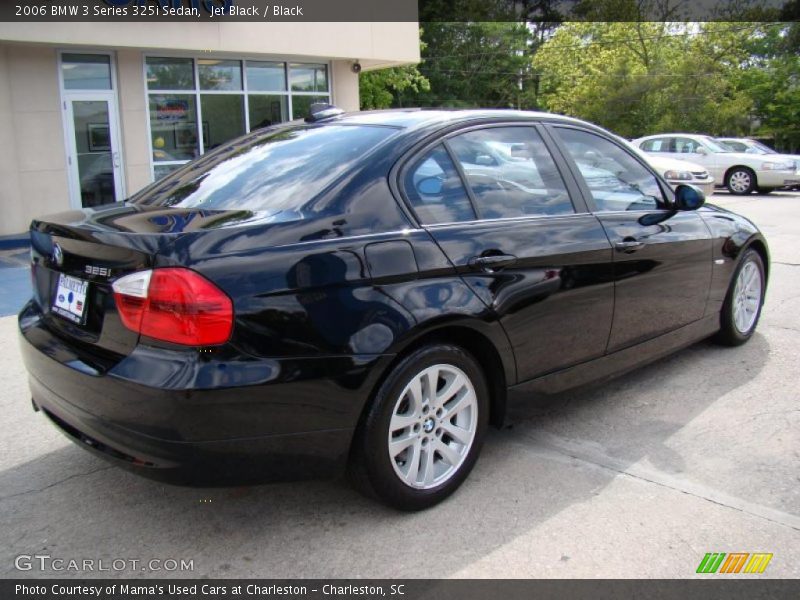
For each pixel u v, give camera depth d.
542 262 3.30
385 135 3.15
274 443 2.51
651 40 39.34
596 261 3.57
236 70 13.36
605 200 3.84
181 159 12.83
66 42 10.62
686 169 15.27
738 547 2.73
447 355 2.95
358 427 2.75
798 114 34.78
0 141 10.83
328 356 2.57
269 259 2.50
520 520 2.92
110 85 11.85
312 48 13.49
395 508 2.93
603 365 3.78
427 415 2.95
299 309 2.52
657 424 3.86
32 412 4.12
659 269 4.00
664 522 2.90
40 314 3.06
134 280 2.43
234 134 13.52
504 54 46.19
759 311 5.28
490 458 3.48
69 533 2.86
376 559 2.66
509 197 3.35
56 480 3.30
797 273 7.73
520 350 3.25
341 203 2.79
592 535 2.81
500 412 3.33
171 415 2.34
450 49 45.47
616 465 3.40
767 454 3.50
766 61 40.53
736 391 4.31
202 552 2.72
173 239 2.43
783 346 5.17
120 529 2.89
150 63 12.19
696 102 34.25
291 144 3.40
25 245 10.59
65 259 2.77
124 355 2.49
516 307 3.17
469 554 2.69
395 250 2.79
